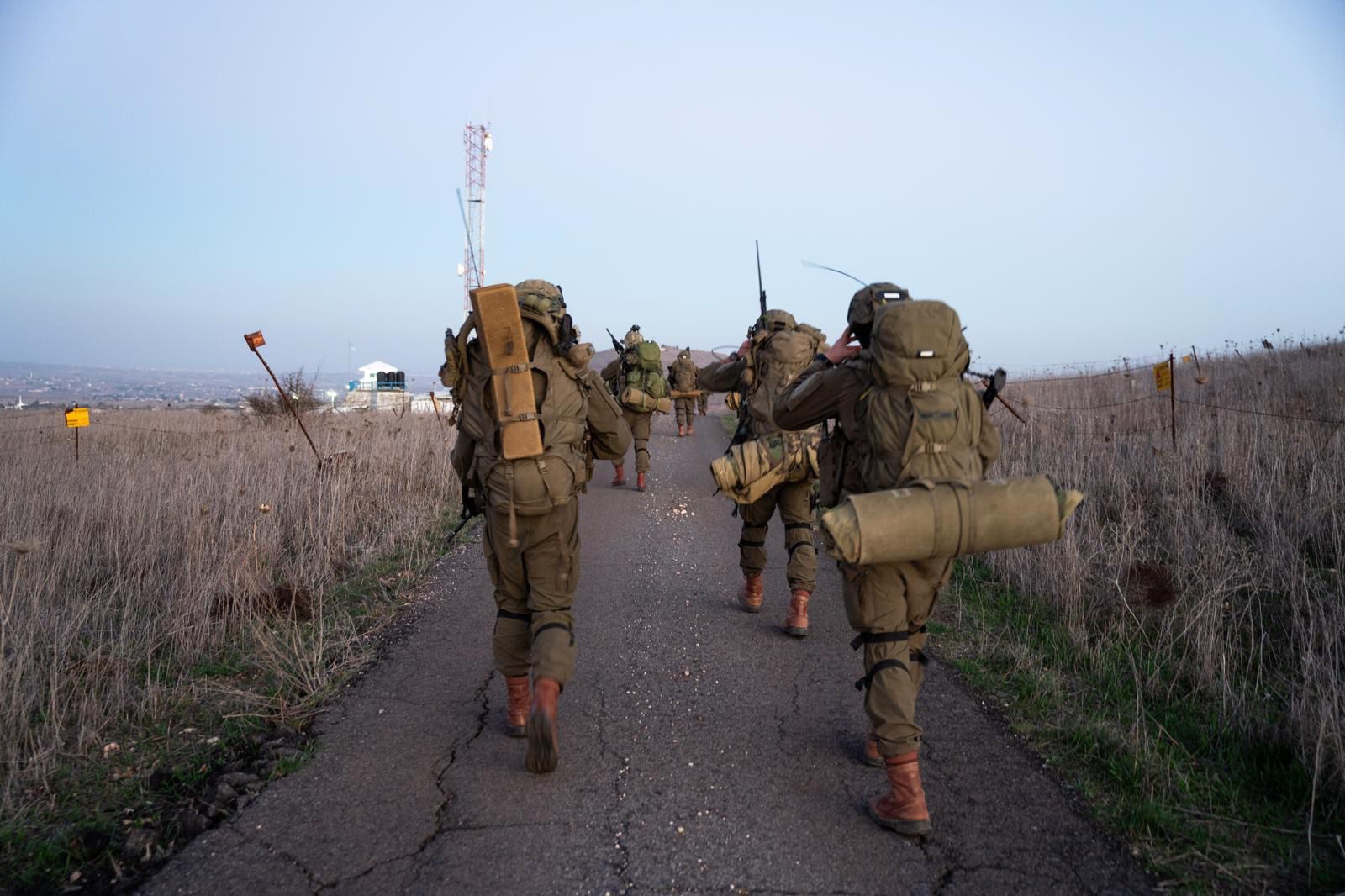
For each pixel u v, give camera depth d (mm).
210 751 4016
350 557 7469
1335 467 6797
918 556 3219
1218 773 3779
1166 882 3066
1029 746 4145
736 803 3637
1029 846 3301
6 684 4172
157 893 2998
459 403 4246
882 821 3424
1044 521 3221
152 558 6449
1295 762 3734
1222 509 7133
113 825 3385
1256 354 17031
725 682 4965
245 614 5637
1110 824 3451
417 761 3984
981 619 5883
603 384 4305
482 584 6859
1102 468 8406
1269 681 4562
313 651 5168
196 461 9898
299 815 3506
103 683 4582
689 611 6289
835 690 4863
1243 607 5426
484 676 5016
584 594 6680
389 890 3025
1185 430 9281
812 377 3869
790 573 5754
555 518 3877
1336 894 2924
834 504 3938
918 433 3381
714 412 29672
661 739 4242
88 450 12609
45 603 5453
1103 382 16031
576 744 4172
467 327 4012
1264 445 7871
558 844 3318
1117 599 5594
